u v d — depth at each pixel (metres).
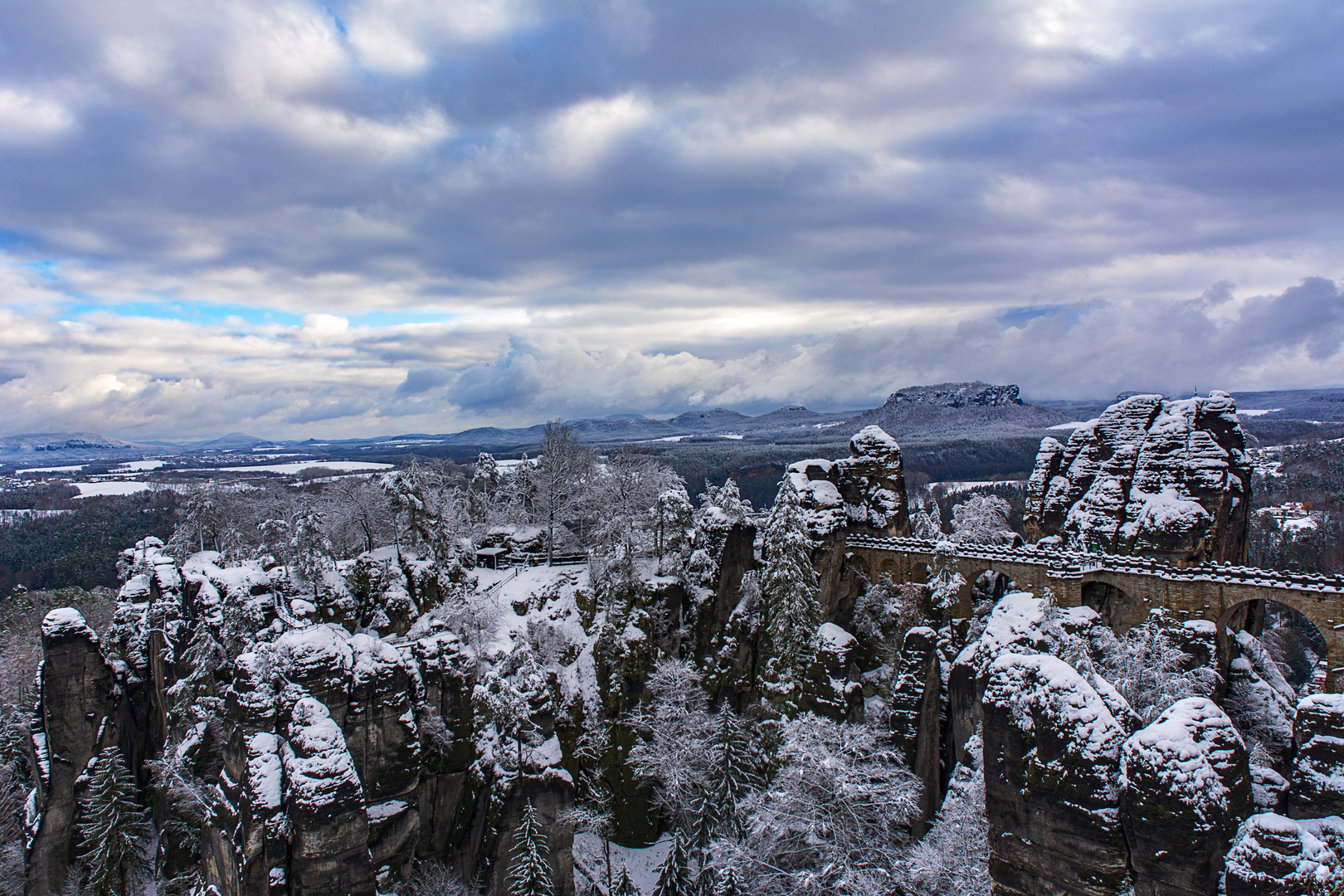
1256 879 30.80
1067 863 36.44
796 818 47.72
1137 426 74.25
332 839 52.72
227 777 59.72
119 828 75.94
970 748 52.72
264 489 138.38
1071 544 73.38
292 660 60.38
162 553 109.31
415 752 65.88
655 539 94.19
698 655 85.25
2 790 86.62
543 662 82.06
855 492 87.81
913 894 45.66
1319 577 55.47
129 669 88.06
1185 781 32.56
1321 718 36.94
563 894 66.69
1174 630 60.25
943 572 74.06
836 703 68.62
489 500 120.88
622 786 76.88
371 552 91.94
